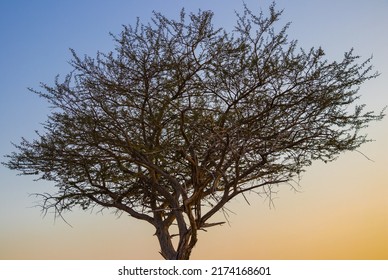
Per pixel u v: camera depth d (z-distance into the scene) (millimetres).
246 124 13859
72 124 14312
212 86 13695
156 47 13258
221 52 13102
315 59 12953
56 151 15023
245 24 12938
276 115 13828
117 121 14117
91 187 16625
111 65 13633
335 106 13883
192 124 13477
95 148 15141
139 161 14516
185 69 13492
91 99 14180
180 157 14844
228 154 14211
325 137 14281
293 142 14281
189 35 13039
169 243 15789
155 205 16469
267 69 12938
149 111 14211
